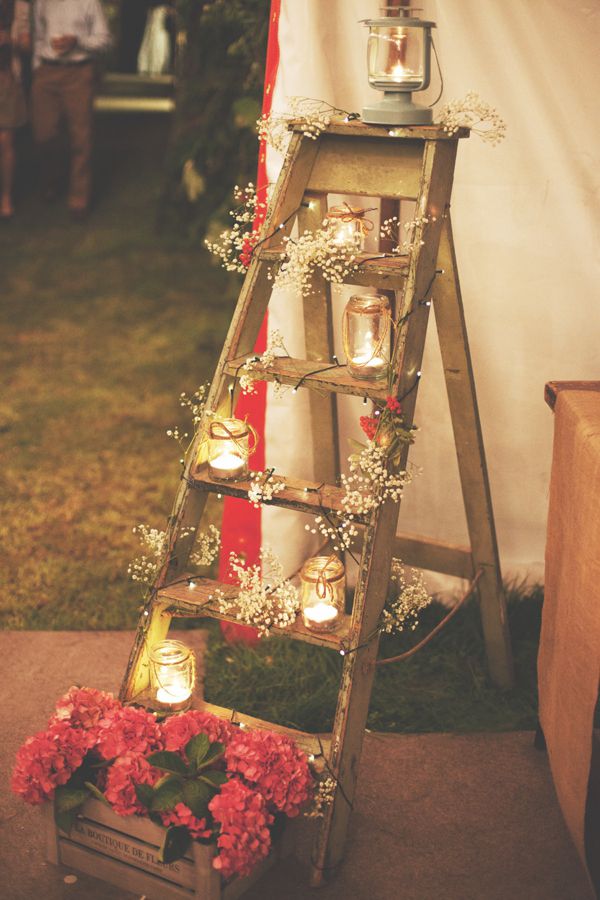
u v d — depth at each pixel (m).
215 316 6.37
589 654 2.03
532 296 2.93
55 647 3.13
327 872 2.23
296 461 3.05
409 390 2.25
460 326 2.53
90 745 2.18
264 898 2.20
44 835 2.32
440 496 3.20
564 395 2.32
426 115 2.25
